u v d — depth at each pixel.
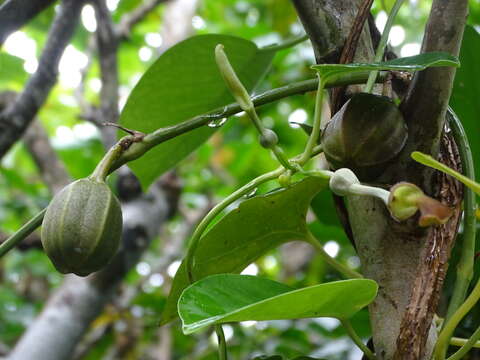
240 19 0.95
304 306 0.21
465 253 0.24
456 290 0.23
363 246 0.24
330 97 0.27
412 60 0.22
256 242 0.30
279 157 0.24
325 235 0.47
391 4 0.40
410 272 0.24
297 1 0.26
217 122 0.28
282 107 0.79
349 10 0.26
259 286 0.23
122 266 0.54
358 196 0.25
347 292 0.21
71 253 0.25
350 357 0.50
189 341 0.73
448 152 0.24
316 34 0.26
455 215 0.23
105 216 0.25
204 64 0.35
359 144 0.23
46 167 0.66
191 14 0.75
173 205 0.60
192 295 0.22
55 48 0.46
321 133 0.25
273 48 0.36
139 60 0.97
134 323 0.69
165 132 0.26
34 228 0.27
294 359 0.30
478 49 0.33
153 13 0.89
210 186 0.90
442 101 0.23
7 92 0.60
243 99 0.24
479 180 0.35
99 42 0.57
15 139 0.45
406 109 0.24
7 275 0.88
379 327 0.24
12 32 0.35
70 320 0.52
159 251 0.88
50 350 0.51
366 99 0.24
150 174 0.37
